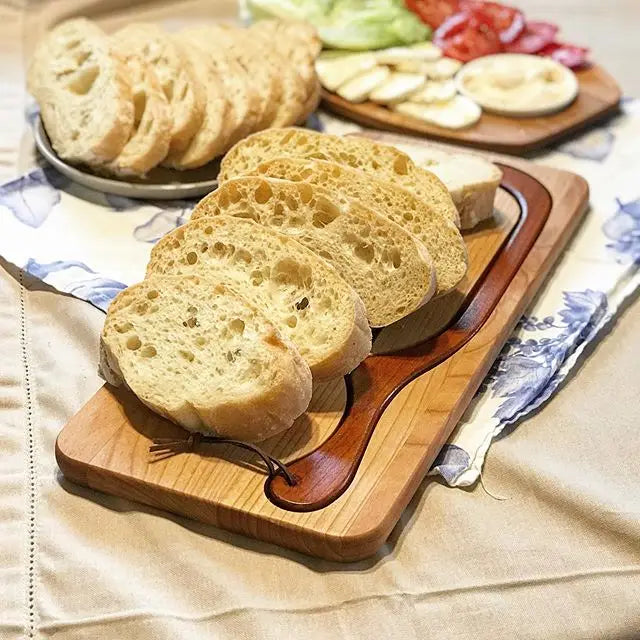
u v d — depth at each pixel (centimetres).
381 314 45
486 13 78
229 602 34
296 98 63
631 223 58
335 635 34
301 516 36
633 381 46
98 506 39
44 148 60
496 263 52
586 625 34
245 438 38
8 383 45
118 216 57
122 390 42
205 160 59
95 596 34
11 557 36
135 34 66
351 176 47
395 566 36
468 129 67
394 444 39
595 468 41
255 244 42
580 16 90
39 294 51
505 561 36
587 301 51
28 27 79
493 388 45
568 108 70
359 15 76
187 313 40
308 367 39
